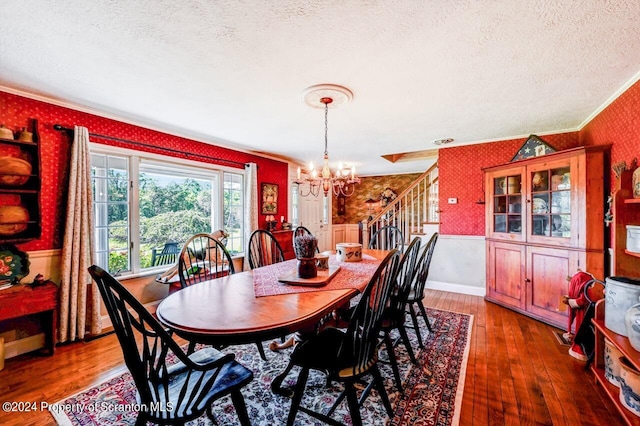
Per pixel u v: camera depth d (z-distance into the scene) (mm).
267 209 5109
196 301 1614
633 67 2033
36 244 2582
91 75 2170
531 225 3189
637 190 2057
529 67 2033
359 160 5727
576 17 1495
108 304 1130
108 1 1385
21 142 2402
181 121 3242
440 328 2947
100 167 3049
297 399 1499
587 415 1695
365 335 1457
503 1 1383
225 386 1302
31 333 2518
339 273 2244
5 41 1726
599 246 2617
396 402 1816
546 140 3678
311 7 1426
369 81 2250
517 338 2711
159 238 3650
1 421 1669
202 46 1781
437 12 1465
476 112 2961
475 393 1909
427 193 5730
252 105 2752
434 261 4473
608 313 1891
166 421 1146
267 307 1506
